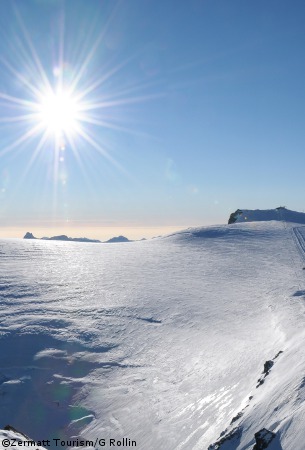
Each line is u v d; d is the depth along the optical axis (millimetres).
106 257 70375
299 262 60688
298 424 10680
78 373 30312
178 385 26719
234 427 14109
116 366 30969
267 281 51156
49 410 25859
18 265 62625
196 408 22125
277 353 23953
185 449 17562
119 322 39156
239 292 47312
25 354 33000
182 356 31344
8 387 28406
